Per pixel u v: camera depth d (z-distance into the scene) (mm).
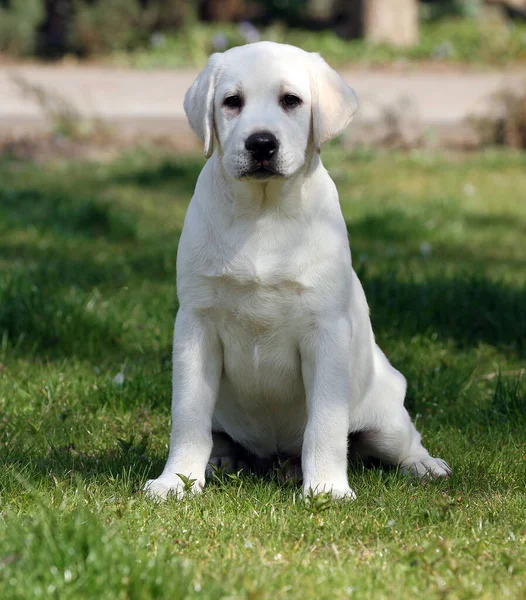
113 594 2682
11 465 3885
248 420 4250
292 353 3934
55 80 18766
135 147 13578
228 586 2781
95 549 2814
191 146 13797
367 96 16859
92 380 5277
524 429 4758
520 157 12984
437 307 6457
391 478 4012
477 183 11672
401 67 20750
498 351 6094
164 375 5348
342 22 27750
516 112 14016
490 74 19875
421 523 3434
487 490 3967
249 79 3795
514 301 6543
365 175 12000
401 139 14242
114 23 22766
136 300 6641
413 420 4980
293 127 3777
